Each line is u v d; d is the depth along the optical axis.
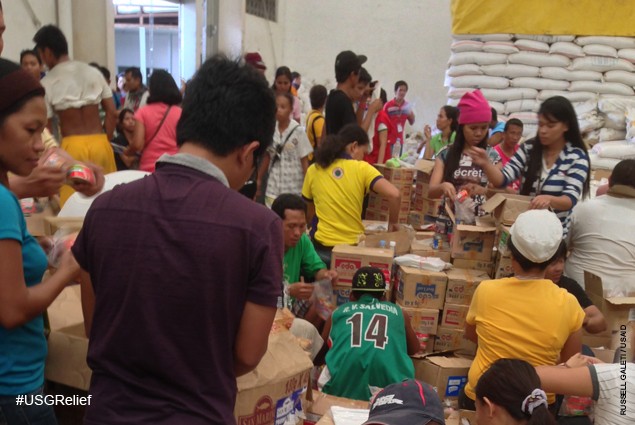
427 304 2.90
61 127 3.71
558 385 1.78
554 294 2.21
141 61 11.96
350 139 3.55
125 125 4.31
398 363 2.41
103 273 1.05
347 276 3.04
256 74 1.10
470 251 3.00
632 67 6.03
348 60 4.32
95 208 1.08
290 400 1.56
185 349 1.01
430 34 9.50
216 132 1.06
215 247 1.00
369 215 4.24
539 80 6.25
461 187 3.32
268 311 1.05
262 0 9.24
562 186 2.91
